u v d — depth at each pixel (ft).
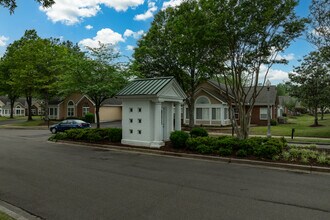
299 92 99.81
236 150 37.96
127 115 49.75
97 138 53.57
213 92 108.88
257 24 38.09
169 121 51.01
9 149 48.96
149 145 46.19
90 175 28.14
